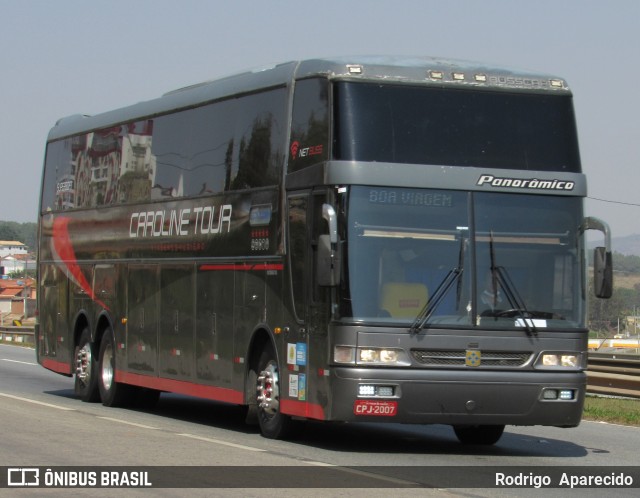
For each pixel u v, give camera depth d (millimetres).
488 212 13625
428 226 13422
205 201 16828
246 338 15352
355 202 13250
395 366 13078
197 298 16859
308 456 13102
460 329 13281
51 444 13391
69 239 22156
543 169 13930
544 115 14133
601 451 14953
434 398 13125
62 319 22297
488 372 13320
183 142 17750
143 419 17688
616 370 24391
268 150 15062
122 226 19781
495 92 14008
